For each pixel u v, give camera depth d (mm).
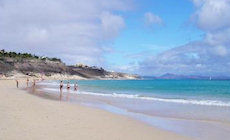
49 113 16719
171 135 12656
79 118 15883
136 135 12289
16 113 15398
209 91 56812
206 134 13008
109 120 16281
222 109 23844
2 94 31594
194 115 19797
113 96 39875
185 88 72000
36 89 55750
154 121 16812
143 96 40750
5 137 9914
